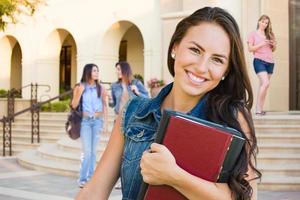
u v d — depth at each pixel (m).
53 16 19.08
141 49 20.44
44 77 19.64
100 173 1.81
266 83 10.23
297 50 13.81
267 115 10.46
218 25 1.62
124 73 8.03
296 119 9.81
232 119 1.63
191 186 1.42
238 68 1.67
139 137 1.69
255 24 13.27
